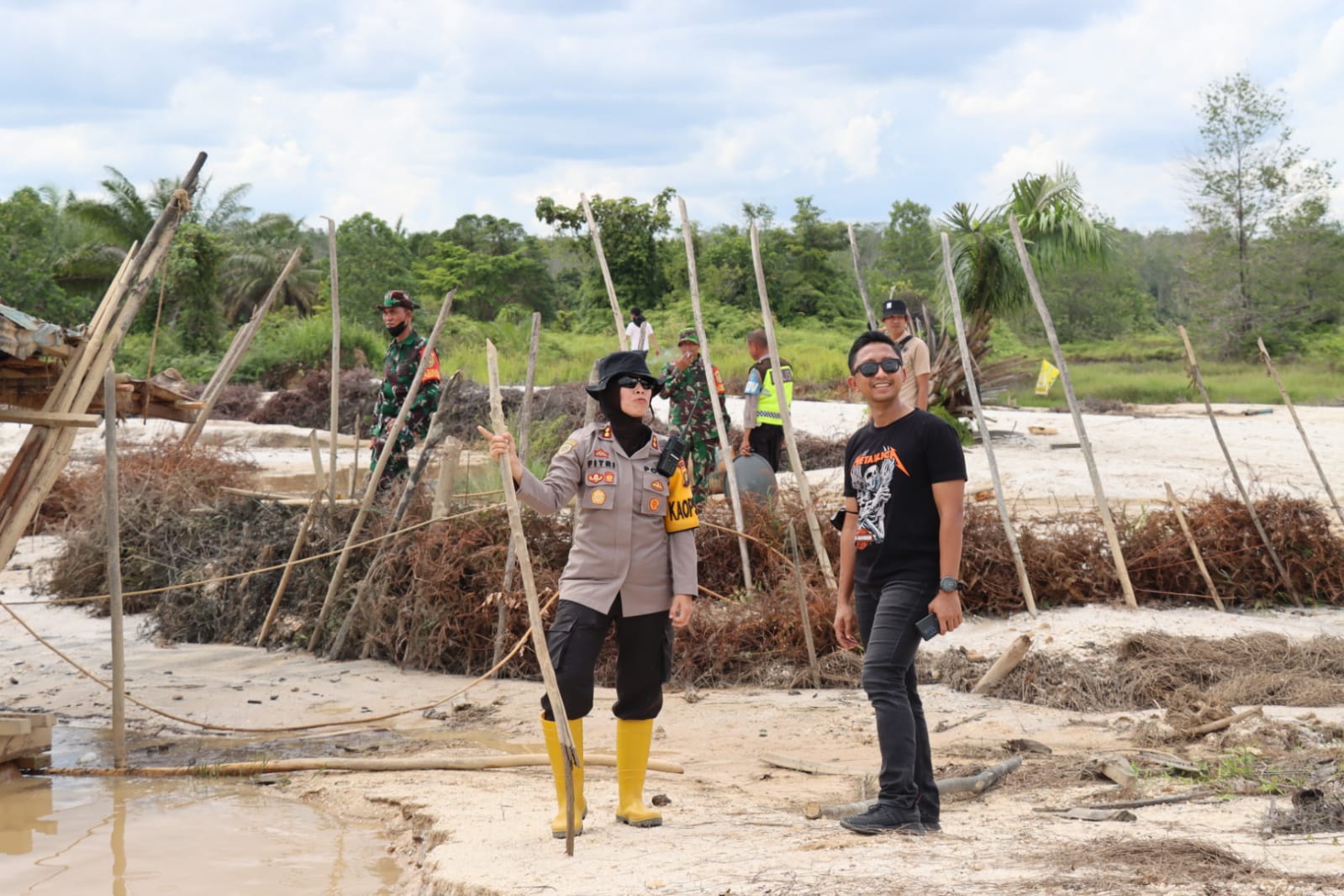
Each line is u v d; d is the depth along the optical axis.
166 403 7.58
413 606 8.14
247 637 8.92
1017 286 17.92
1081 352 59.94
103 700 7.20
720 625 7.78
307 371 31.70
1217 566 8.81
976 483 12.90
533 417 19.19
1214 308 53.00
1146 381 39.59
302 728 6.51
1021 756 5.57
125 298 6.57
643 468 4.39
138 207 40.53
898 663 4.18
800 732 6.34
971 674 7.38
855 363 4.38
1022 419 22.83
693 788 5.20
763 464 9.70
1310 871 3.20
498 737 6.41
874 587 4.35
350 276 50.59
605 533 4.35
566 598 4.37
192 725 6.70
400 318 9.40
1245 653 7.30
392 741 6.32
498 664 7.66
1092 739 6.02
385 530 8.49
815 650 7.73
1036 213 17.72
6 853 4.59
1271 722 5.75
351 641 8.49
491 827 4.48
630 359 4.39
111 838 4.78
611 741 6.18
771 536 8.61
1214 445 17.94
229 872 4.34
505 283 67.56
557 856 3.95
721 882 3.41
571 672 4.29
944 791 4.89
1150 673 7.00
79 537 10.05
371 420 21.81
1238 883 3.10
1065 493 12.36
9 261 34.69
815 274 53.53
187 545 9.55
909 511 4.24
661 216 52.22
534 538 8.21
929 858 3.57
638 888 3.44
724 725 6.53
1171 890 3.06
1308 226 52.00
